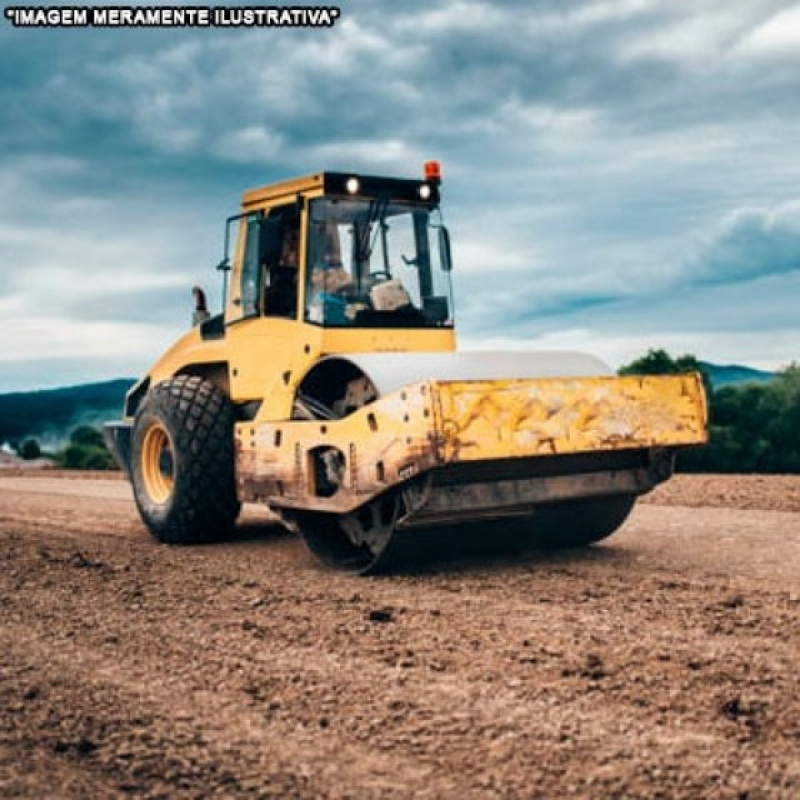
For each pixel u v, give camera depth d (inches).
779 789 132.6
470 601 242.7
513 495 277.6
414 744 151.6
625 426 278.2
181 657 200.4
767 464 1502.2
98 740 157.2
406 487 267.6
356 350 313.1
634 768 139.8
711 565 283.6
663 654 188.7
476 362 293.1
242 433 323.9
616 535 343.3
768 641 197.2
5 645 215.0
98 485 671.8
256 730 159.3
